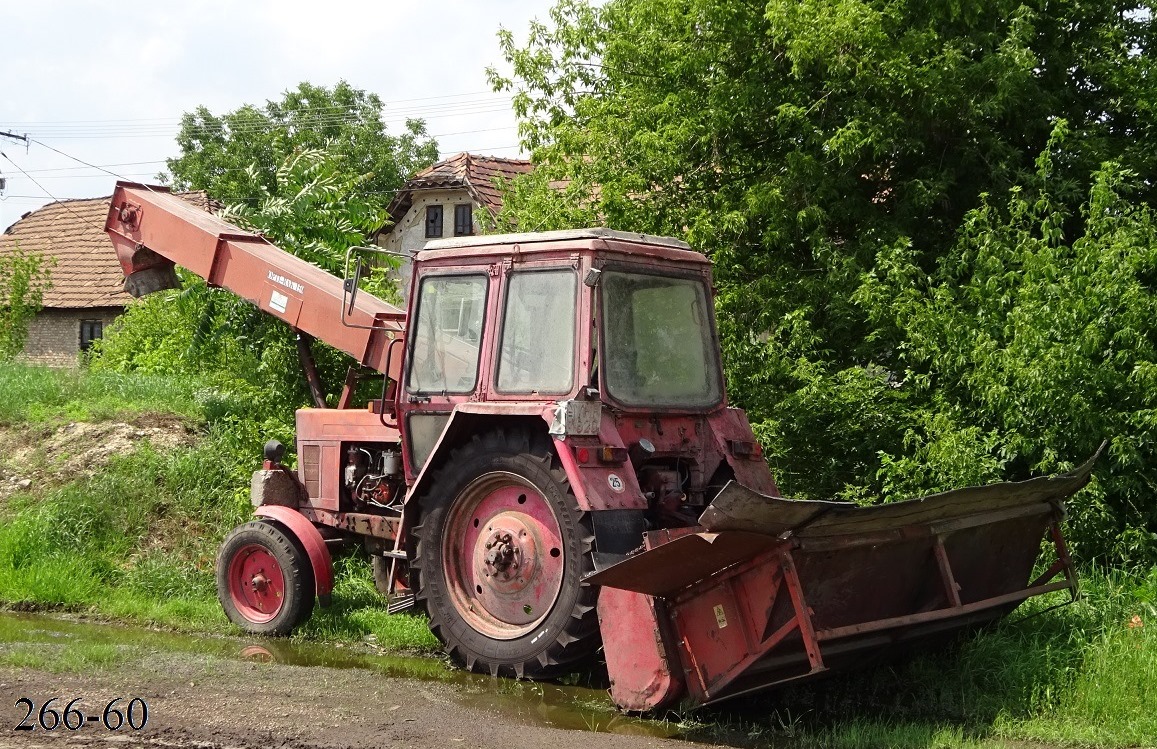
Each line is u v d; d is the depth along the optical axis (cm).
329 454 831
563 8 1223
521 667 655
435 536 695
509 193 1351
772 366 969
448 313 720
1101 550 808
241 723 534
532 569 663
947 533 608
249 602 804
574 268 659
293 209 1156
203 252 926
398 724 548
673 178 1099
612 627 598
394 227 2809
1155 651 636
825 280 1009
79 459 1066
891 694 642
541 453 652
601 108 1117
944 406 883
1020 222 915
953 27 1059
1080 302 820
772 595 543
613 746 527
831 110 1042
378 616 798
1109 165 862
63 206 3120
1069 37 1095
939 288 907
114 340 1856
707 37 1079
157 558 927
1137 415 809
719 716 600
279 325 1067
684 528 634
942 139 1054
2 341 2014
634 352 670
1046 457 810
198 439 1110
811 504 522
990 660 646
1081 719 582
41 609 861
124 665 646
